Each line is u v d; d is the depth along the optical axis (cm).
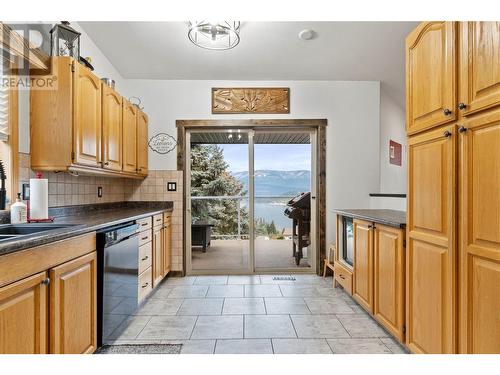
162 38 285
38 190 202
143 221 269
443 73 148
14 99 197
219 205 398
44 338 138
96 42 292
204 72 358
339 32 277
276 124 380
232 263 395
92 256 182
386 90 420
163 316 253
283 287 331
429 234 160
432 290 157
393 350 198
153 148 377
